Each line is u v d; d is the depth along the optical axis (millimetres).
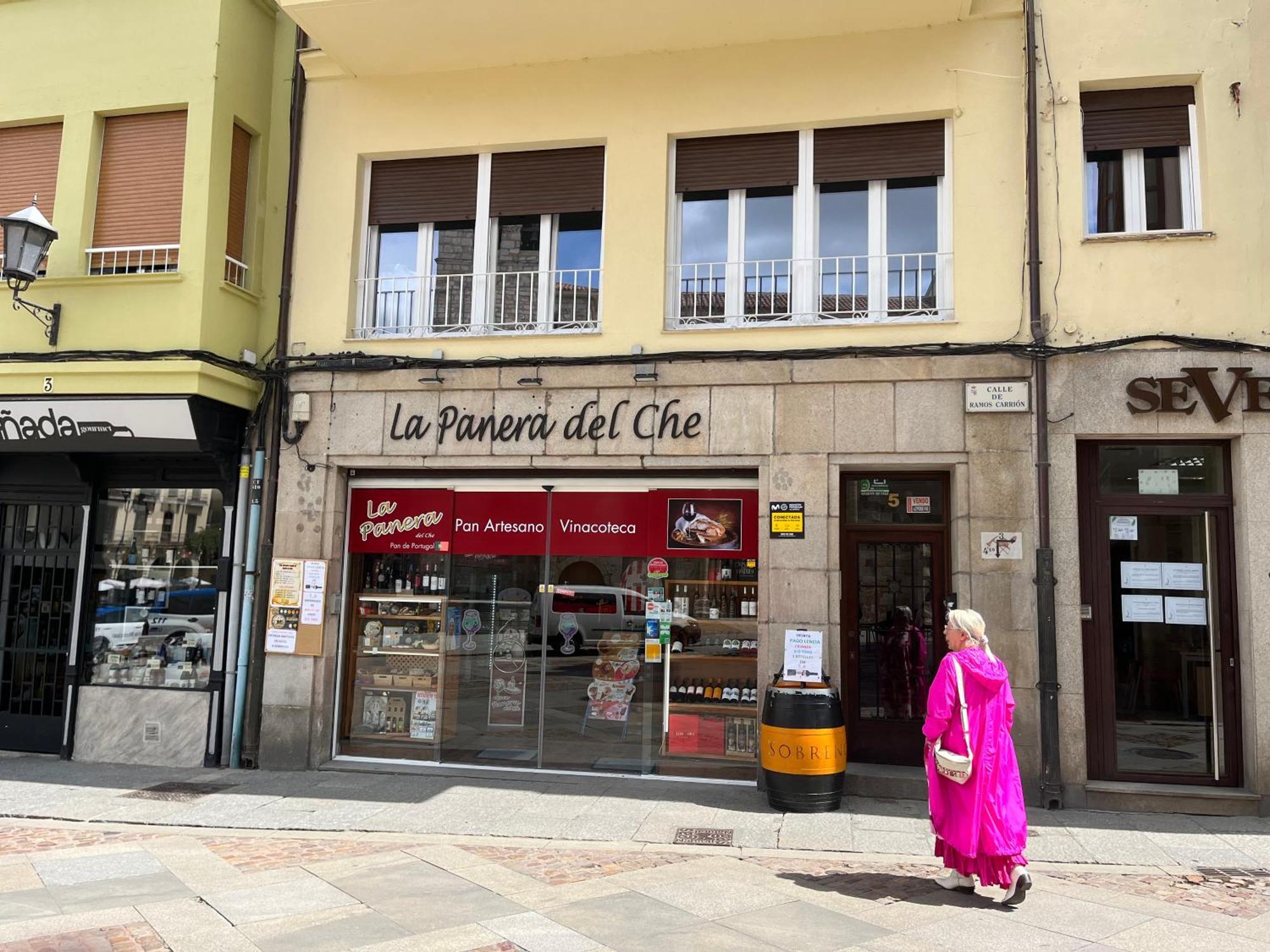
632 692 8211
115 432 8297
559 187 8664
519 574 8516
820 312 8117
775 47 8188
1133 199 7707
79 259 8516
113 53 8711
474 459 8344
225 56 8602
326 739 8508
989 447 7418
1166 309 7312
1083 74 7617
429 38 8297
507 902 4992
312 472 8602
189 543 9016
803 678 7152
